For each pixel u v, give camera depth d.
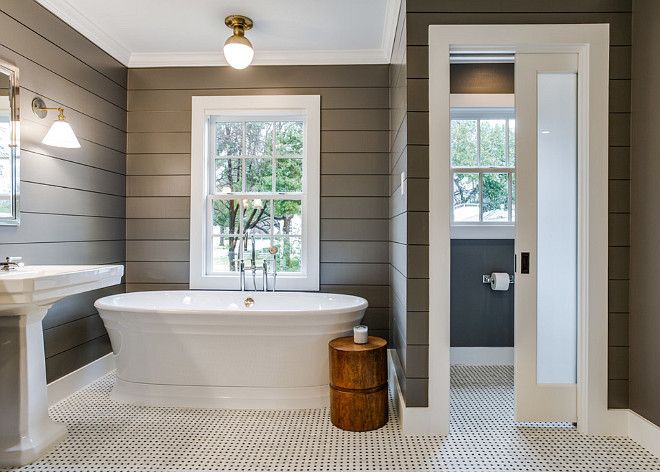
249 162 3.53
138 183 3.42
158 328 2.56
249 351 2.56
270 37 3.09
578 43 2.20
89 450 2.07
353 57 3.32
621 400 2.24
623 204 2.23
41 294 1.79
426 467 1.93
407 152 2.23
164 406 2.59
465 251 3.52
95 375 3.04
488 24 2.21
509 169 3.53
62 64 2.68
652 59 2.08
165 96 3.41
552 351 2.33
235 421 2.39
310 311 2.47
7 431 1.97
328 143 3.35
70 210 2.77
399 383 2.58
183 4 2.66
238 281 3.39
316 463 1.96
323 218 3.36
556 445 2.13
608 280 2.23
